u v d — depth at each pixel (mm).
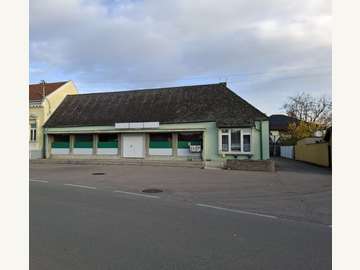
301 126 49281
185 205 9844
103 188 13531
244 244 5879
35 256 5180
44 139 32688
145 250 5512
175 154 28453
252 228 7059
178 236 6363
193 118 27938
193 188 13688
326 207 9719
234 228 7035
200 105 29203
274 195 12016
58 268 4703
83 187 13789
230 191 12938
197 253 5379
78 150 31672
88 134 31500
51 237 6242
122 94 33906
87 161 28172
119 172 20438
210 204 10102
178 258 5145
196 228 6996
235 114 27297
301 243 5969
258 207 9680
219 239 6180
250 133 26344
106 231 6703
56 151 32406
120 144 30203
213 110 28250
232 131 26719
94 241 6008
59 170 21828
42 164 27266
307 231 6844
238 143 26578
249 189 13500
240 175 18938
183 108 29391
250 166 22125
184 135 28406
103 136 30984
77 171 21125
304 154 35781
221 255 5293
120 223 7398
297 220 7941
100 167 24188
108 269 4680
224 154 26734
